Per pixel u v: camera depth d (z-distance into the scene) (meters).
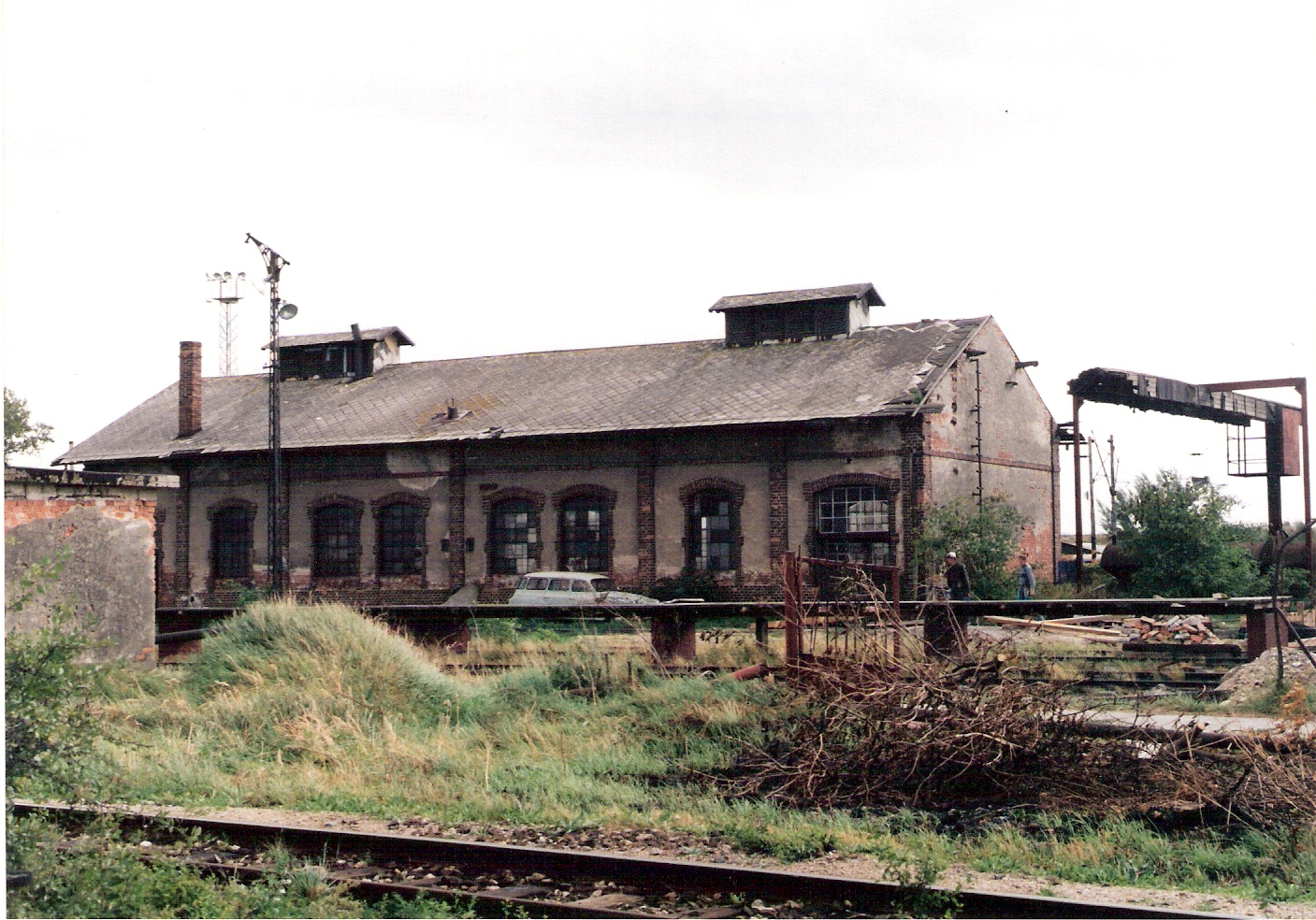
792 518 29.02
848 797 9.36
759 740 11.04
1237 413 31.83
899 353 30.55
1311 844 7.69
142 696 13.26
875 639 12.00
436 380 36.16
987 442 31.44
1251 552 30.64
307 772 10.30
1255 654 16.67
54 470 16.22
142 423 38.22
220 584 34.78
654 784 10.23
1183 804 8.70
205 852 7.78
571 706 13.40
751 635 19.69
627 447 30.78
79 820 7.94
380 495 33.34
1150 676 16.70
